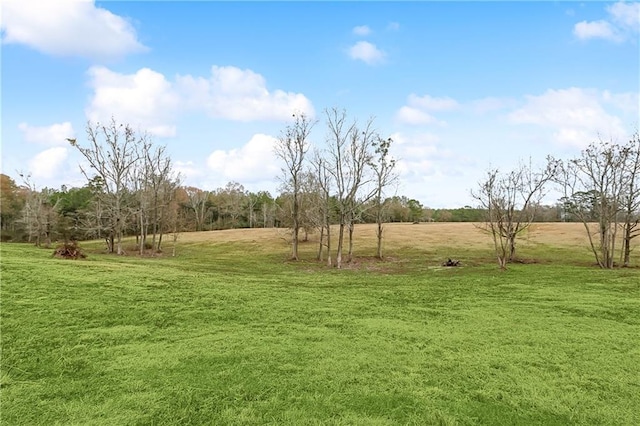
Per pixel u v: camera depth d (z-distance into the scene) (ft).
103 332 27.02
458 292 48.08
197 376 20.13
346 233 175.11
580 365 22.49
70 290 39.63
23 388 18.48
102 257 97.76
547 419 16.65
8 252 79.25
